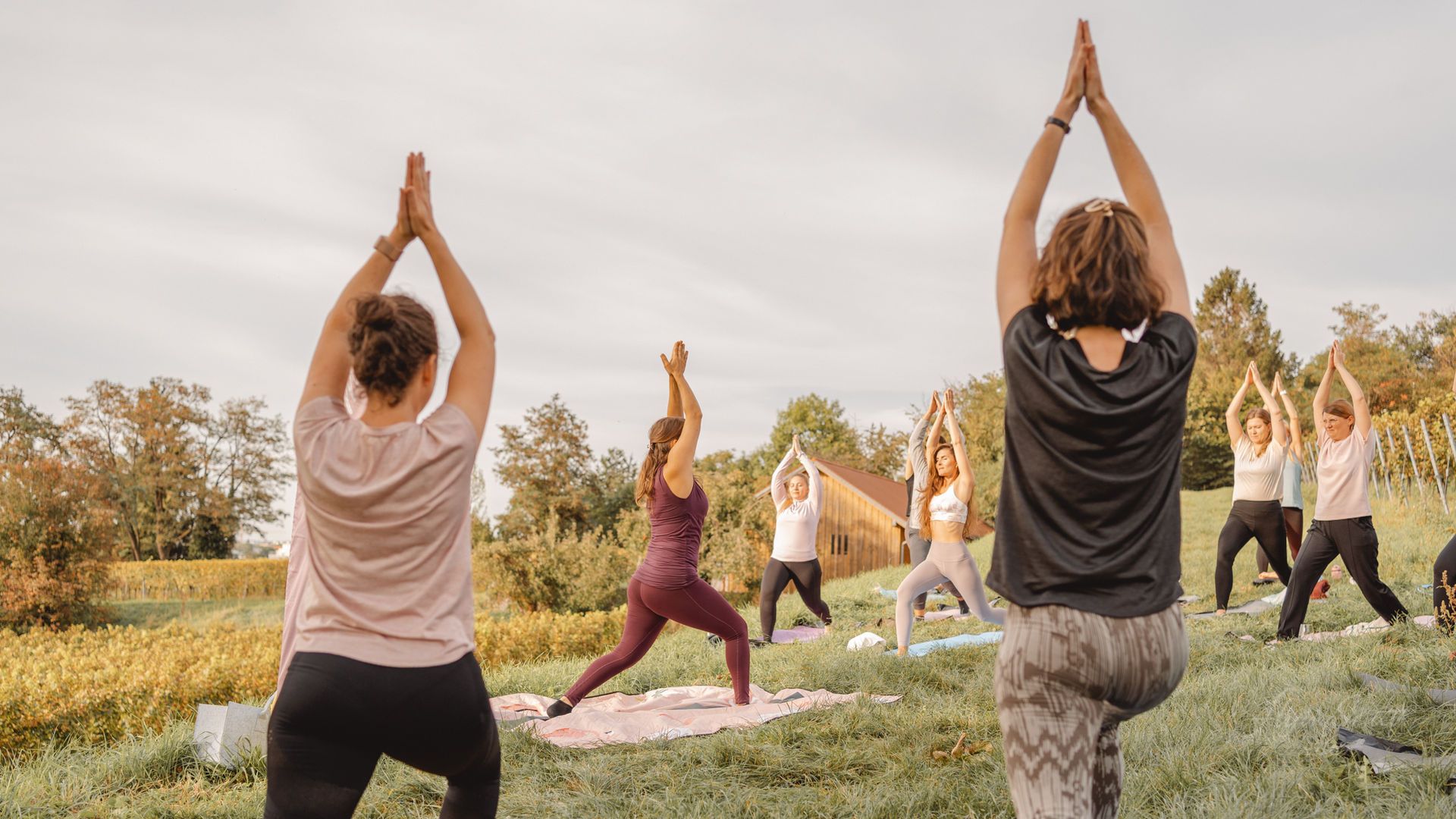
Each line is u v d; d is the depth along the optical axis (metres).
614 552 22.70
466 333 2.41
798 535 10.09
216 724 4.70
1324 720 4.15
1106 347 2.01
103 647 10.62
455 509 2.23
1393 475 19.23
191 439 58.69
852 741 4.79
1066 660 1.91
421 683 2.11
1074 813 1.91
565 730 5.28
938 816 3.59
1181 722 4.31
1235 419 9.32
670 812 3.76
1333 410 7.06
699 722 5.40
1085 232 2.01
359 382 2.25
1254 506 9.11
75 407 55.09
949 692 5.98
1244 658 6.25
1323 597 9.55
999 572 2.04
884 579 17.69
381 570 2.13
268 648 9.97
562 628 12.82
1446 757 3.56
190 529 58.88
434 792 4.05
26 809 3.96
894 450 64.62
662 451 5.88
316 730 2.08
